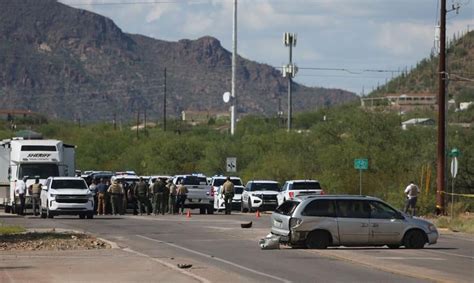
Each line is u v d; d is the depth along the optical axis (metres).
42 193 106.81
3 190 118.69
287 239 64.69
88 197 102.94
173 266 51.03
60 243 65.31
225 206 119.06
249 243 69.38
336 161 149.12
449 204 112.81
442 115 106.69
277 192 127.19
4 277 45.78
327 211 65.12
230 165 141.25
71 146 118.25
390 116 163.38
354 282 44.19
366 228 65.06
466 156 124.50
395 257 58.44
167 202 118.62
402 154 147.88
